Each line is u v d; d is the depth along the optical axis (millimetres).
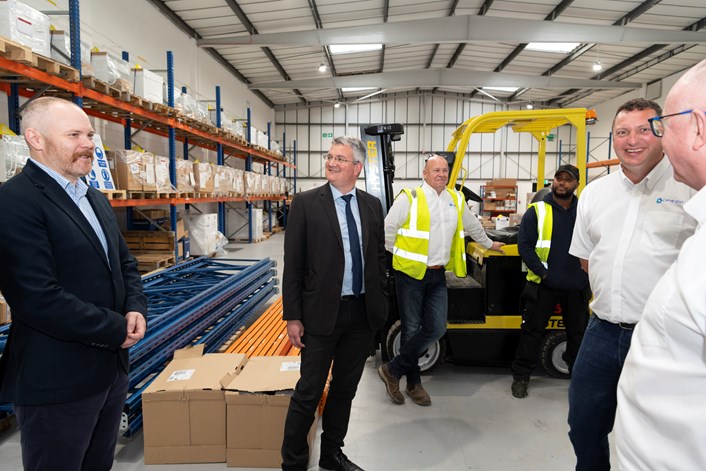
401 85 14195
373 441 2633
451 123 19453
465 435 2707
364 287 2148
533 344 3182
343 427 2260
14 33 3141
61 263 1438
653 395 710
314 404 2068
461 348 3537
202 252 7727
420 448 2562
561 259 3000
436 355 3551
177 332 3430
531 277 3139
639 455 723
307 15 10117
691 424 651
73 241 1457
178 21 9531
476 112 19406
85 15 6188
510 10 10602
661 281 759
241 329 4691
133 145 7215
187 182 6660
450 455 2492
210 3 8961
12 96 4148
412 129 19500
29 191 1388
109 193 4293
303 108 19359
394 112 19453
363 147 2145
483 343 3523
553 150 19297
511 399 3209
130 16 7551
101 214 1657
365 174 4000
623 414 780
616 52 12242
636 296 1610
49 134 1442
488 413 2990
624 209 1687
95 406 1534
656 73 13625
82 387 1461
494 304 3486
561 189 2955
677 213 1541
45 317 1338
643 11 9570
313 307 2031
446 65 15531
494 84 14117
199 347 3098
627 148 1602
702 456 643
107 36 6828
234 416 2305
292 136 19484
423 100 19359
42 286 1333
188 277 4906
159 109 5562
